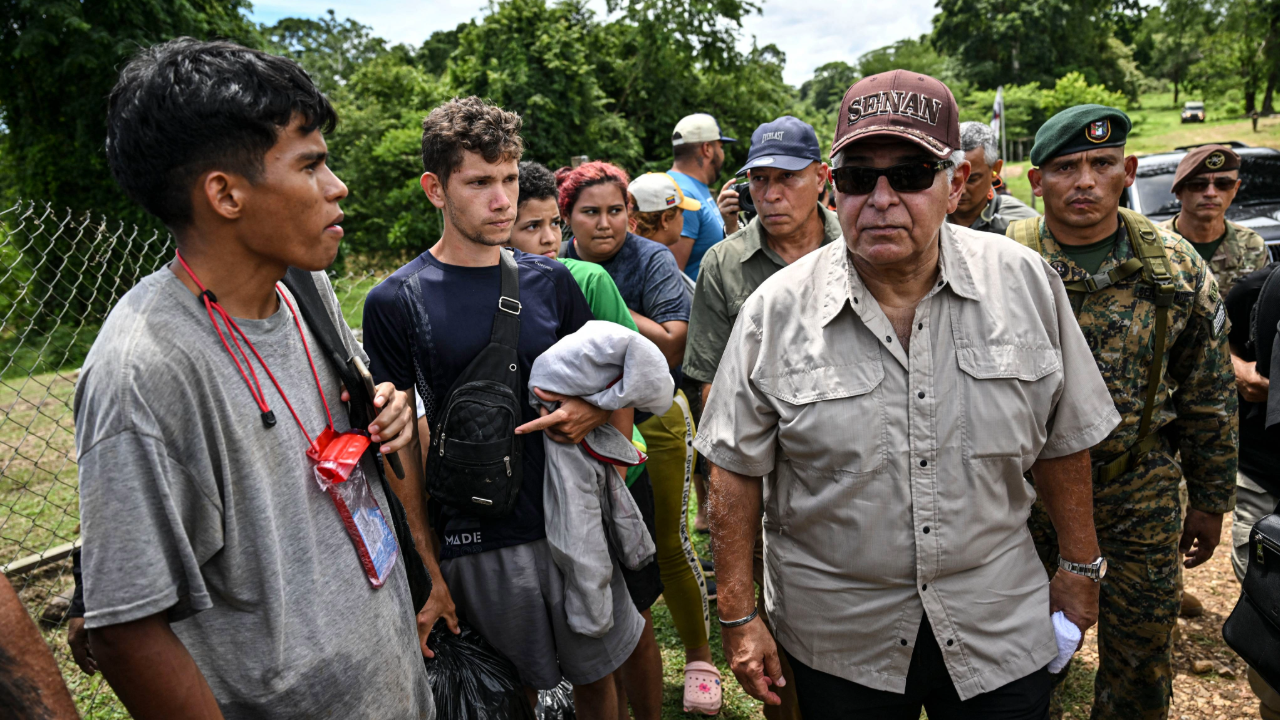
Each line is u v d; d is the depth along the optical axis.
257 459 1.15
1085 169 2.12
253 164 1.10
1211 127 37.56
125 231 14.19
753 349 1.66
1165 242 2.15
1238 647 1.86
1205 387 2.18
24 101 15.95
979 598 1.59
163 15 15.98
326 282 1.47
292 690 1.19
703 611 2.66
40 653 0.93
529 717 1.93
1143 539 2.21
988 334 1.55
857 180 1.49
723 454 1.69
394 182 21.03
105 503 1.00
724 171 24.47
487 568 1.88
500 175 1.84
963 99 44.56
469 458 1.78
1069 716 2.64
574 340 1.83
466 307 1.86
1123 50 57.66
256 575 1.15
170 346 1.06
